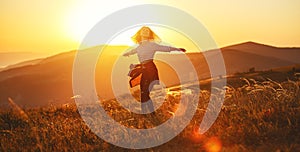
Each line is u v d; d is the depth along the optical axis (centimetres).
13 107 1299
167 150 761
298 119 855
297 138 737
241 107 1059
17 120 1208
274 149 689
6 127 1128
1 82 16650
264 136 768
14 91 15312
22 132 986
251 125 842
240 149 705
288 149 662
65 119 1162
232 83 1727
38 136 885
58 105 1523
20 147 817
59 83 15712
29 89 15150
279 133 770
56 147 800
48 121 1140
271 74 4584
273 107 981
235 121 902
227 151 701
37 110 1452
